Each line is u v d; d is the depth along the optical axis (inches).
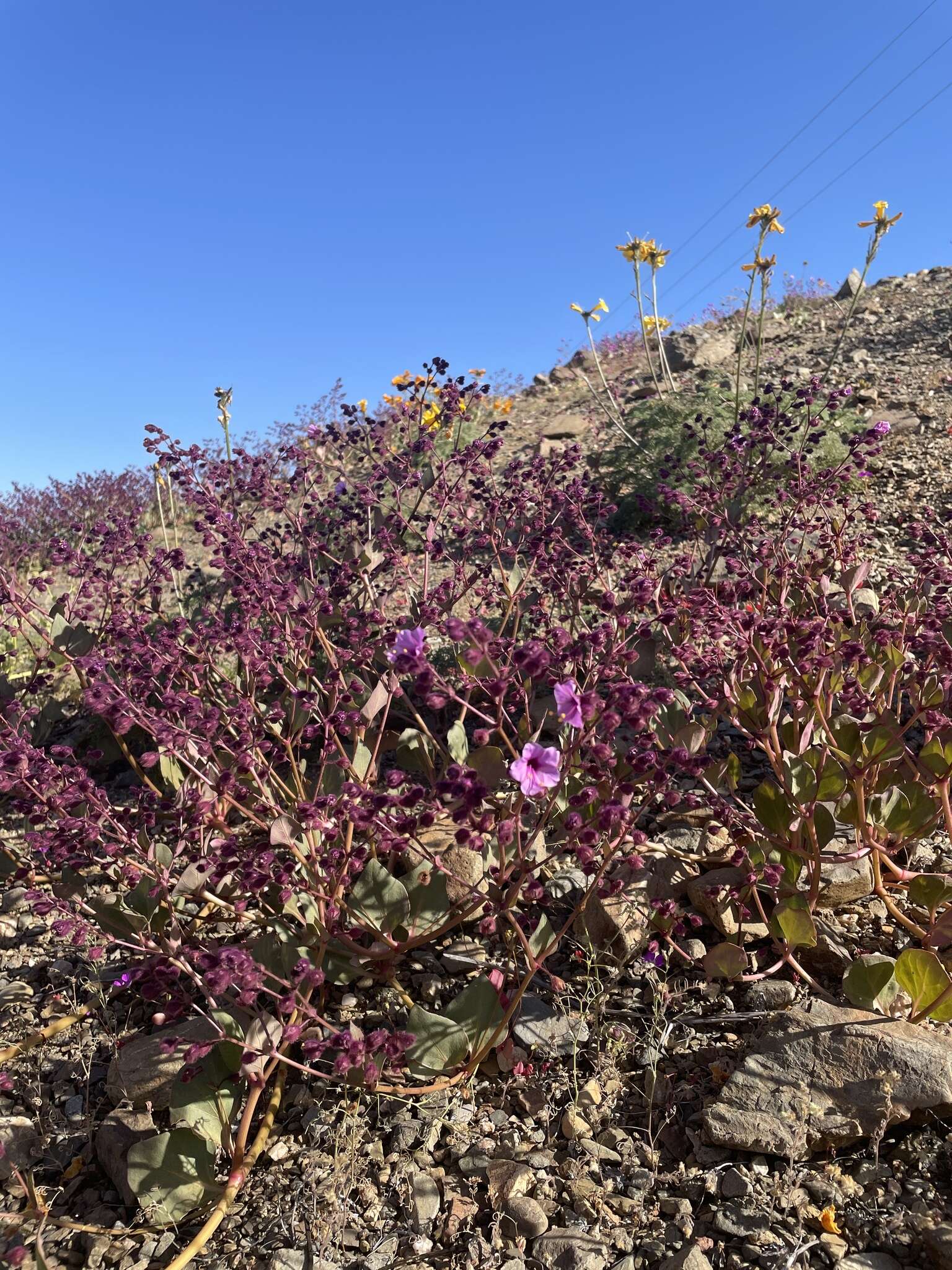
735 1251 13.9
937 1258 13.2
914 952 16.2
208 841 21.7
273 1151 16.6
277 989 19.3
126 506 77.0
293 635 26.9
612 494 55.5
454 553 36.0
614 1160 15.7
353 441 37.8
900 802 20.3
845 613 30.6
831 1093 15.5
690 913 20.7
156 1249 15.3
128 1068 18.0
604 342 120.1
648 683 29.9
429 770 26.2
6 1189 17.0
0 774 20.8
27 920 25.0
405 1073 17.7
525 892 17.8
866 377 69.0
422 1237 14.8
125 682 26.3
